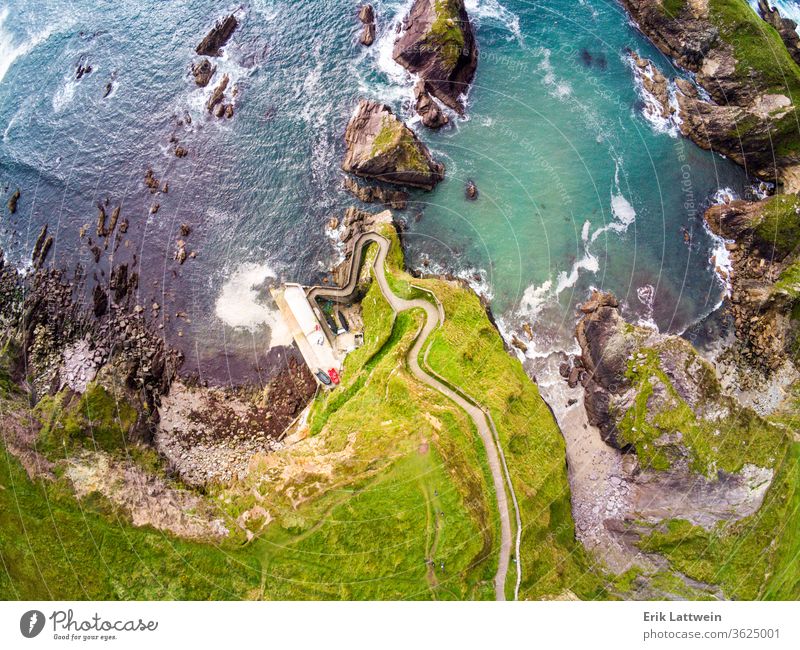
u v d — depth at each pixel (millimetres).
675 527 57469
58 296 64875
